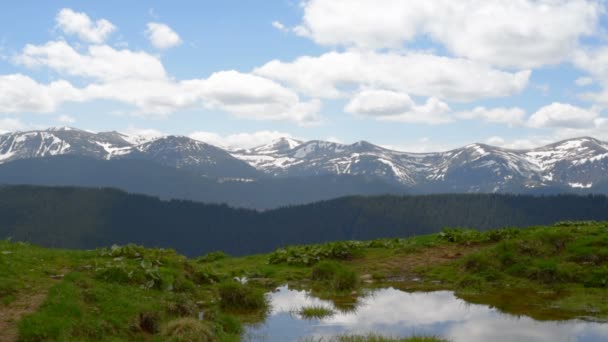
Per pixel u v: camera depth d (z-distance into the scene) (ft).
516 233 93.91
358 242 101.50
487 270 74.54
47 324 39.55
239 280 74.90
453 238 97.09
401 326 51.24
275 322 52.95
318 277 76.43
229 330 48.24
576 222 107.04
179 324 43.04
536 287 68.49
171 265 66.33
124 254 68.28
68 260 63.93
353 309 59.00
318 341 45.78
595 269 69.10
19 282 49.73
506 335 47.37
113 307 46.24
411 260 86.99
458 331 48.98
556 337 46.75
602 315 54.08
